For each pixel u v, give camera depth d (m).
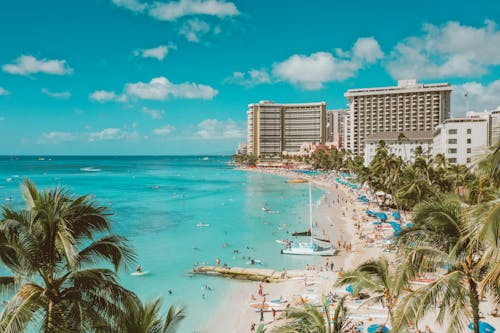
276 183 182.25
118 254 13.74
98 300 13.28
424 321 30.44
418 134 158.25
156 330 13.20
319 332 17.55
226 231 74.88
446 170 81.44
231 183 182.88
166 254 57.53
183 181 193.00
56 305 12.31
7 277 13.10
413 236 16.75
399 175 79.69
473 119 108.62
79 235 13.44
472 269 15.75
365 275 19.72
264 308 37.78
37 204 12.66
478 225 11.94
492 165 11.95
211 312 37.19
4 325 11.29
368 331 29.28
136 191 144.50
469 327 26.80
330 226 79.75
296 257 56.44
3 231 11.74
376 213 79.94
